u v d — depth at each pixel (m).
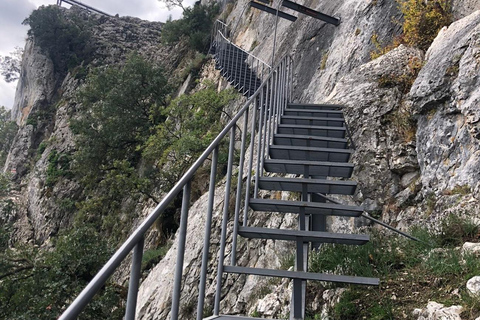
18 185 37.66
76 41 46.38
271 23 20.55
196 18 34.56
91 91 29.94
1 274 12.08
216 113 18.33
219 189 9.99
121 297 12.23
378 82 6.95
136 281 1.49
